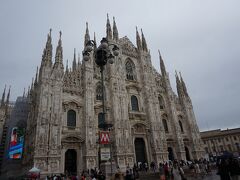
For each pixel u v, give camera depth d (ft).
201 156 222.69
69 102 155.12
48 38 164.25
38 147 127.75
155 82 228.22
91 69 175.01
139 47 230.48
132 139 180.34
